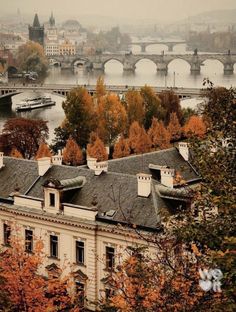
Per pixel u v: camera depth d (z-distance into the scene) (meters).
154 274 74.56
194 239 67.31
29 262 99.12
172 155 174.50
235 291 53.12
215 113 77.69
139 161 166.88
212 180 72.38
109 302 85.56
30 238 142.12
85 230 131.75
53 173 150.38
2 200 148.38
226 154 74.19
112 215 130.50
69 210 135.38
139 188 131.38
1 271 96.56
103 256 129.62
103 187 138.75
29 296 94.06
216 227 66.69
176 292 67.25
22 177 153.50
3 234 146.62
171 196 128.50
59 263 136.88
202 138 77.69
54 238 138.38
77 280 132.88
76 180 141.38
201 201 72.88
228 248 56.22
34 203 141.62
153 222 123.31
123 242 126.38
